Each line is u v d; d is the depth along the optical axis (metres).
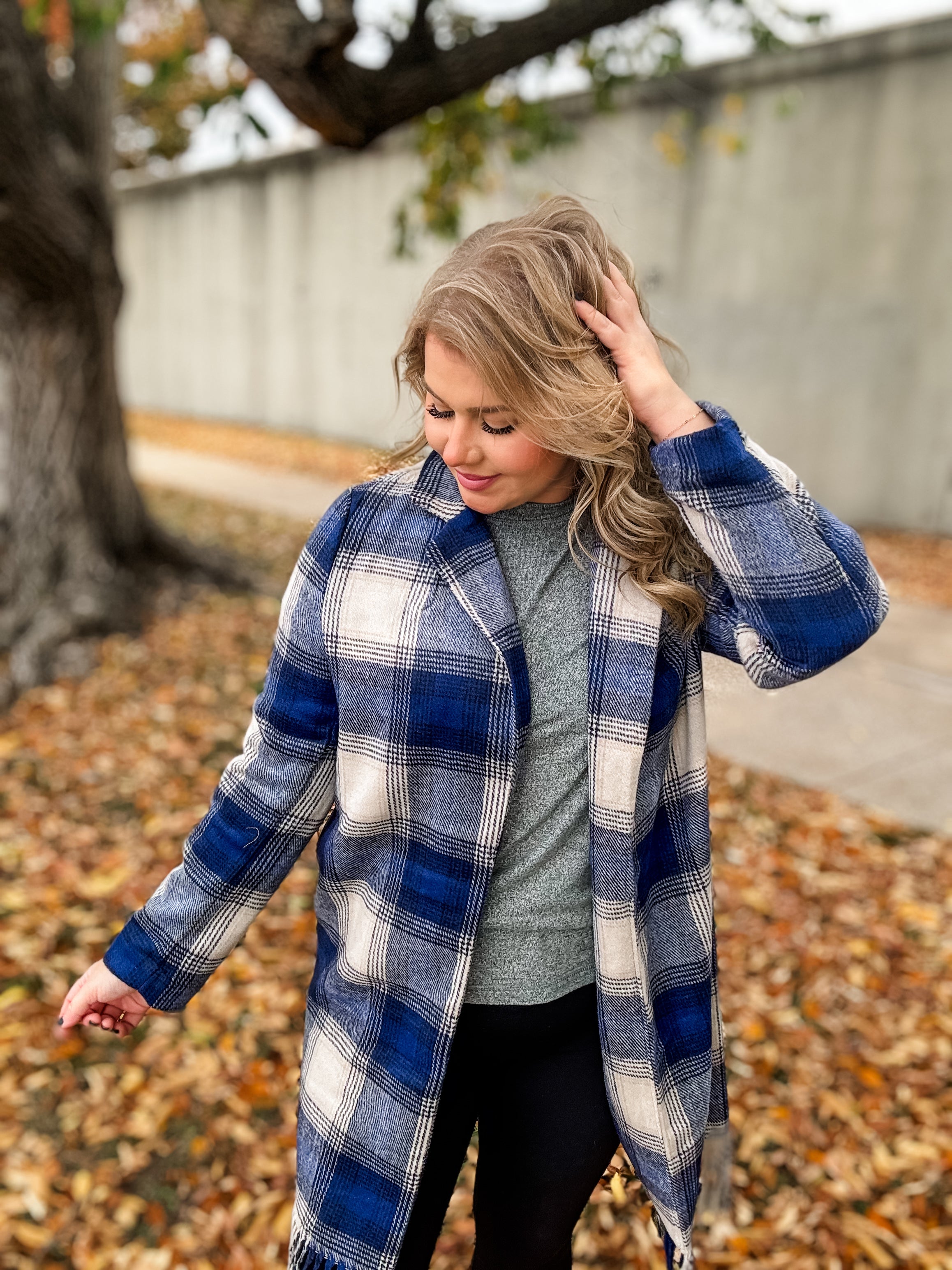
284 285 13.59
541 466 1.03
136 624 5.38
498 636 1.06
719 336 8.91
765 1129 2.24
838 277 8.14
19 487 5.49
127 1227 2.00
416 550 1.10
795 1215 2.02
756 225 8.48
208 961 1.19
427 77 3.08
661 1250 1.93
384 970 1.17
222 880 1.18
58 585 5.39
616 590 1.09
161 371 16.25
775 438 8.76
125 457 5.78
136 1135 2.22
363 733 1.11
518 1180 1.19
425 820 1.13
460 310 0.94
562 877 1.15
